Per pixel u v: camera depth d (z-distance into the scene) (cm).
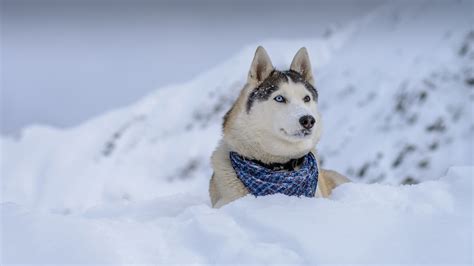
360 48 3819
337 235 346
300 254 327
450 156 1975
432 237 343
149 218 497
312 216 379
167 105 4803
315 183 525
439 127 2169
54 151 4472
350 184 517
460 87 2345
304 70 589
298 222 366
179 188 3509
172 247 347
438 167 1961
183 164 3797
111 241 336
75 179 3881
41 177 4119
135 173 3800
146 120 4653
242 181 520
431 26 3322
